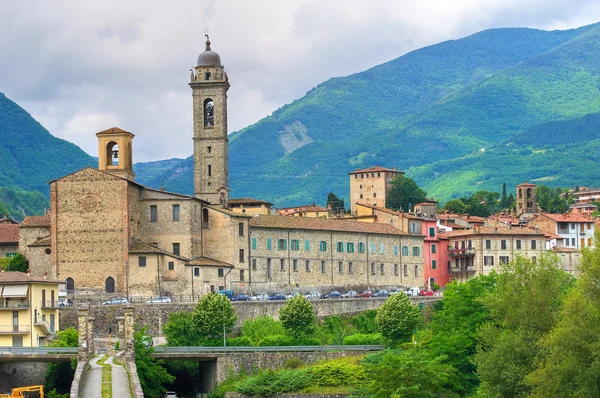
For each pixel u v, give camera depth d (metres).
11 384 176.75
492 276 194.00
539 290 149.50
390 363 165.12
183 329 195.88
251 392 176.75
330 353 191.00
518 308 150.62
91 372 156.38
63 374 176.88
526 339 143.50
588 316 124.44
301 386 176.88
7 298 188.25
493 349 146.00
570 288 160.25
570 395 122.38
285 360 188.00
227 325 197.25
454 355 178.00
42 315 191.25
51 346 182.12
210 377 186.12
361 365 181.38
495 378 141.75
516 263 159.00
